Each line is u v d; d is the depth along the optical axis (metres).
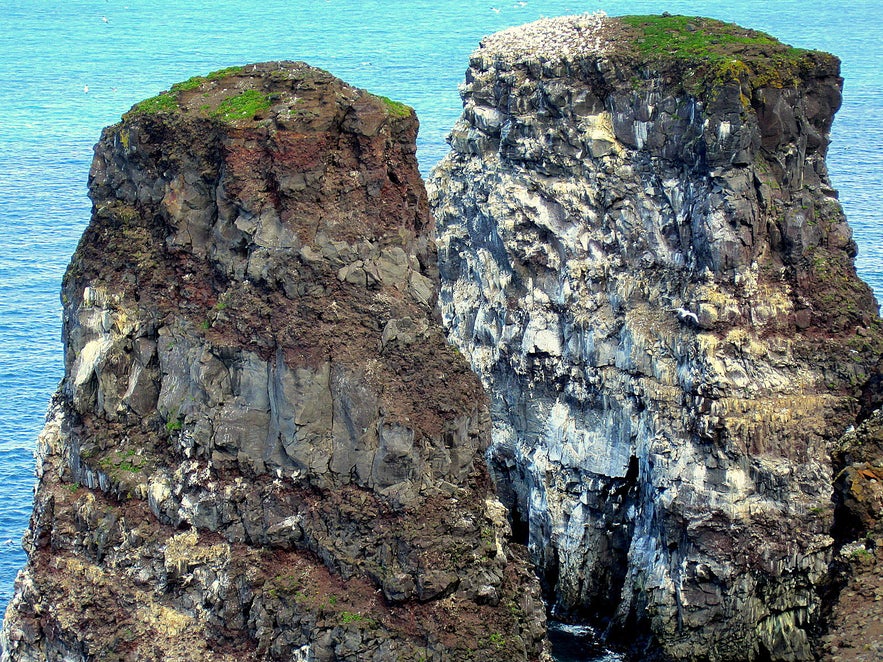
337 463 155.12
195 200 162.25
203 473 156.62
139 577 155.75
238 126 159.12
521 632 158.12
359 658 148.12
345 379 154.50
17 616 160.50
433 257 166.50
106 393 161.62
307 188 158.25
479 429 161.62
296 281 156.50
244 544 155.00
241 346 156.12
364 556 153.12
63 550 159.88
